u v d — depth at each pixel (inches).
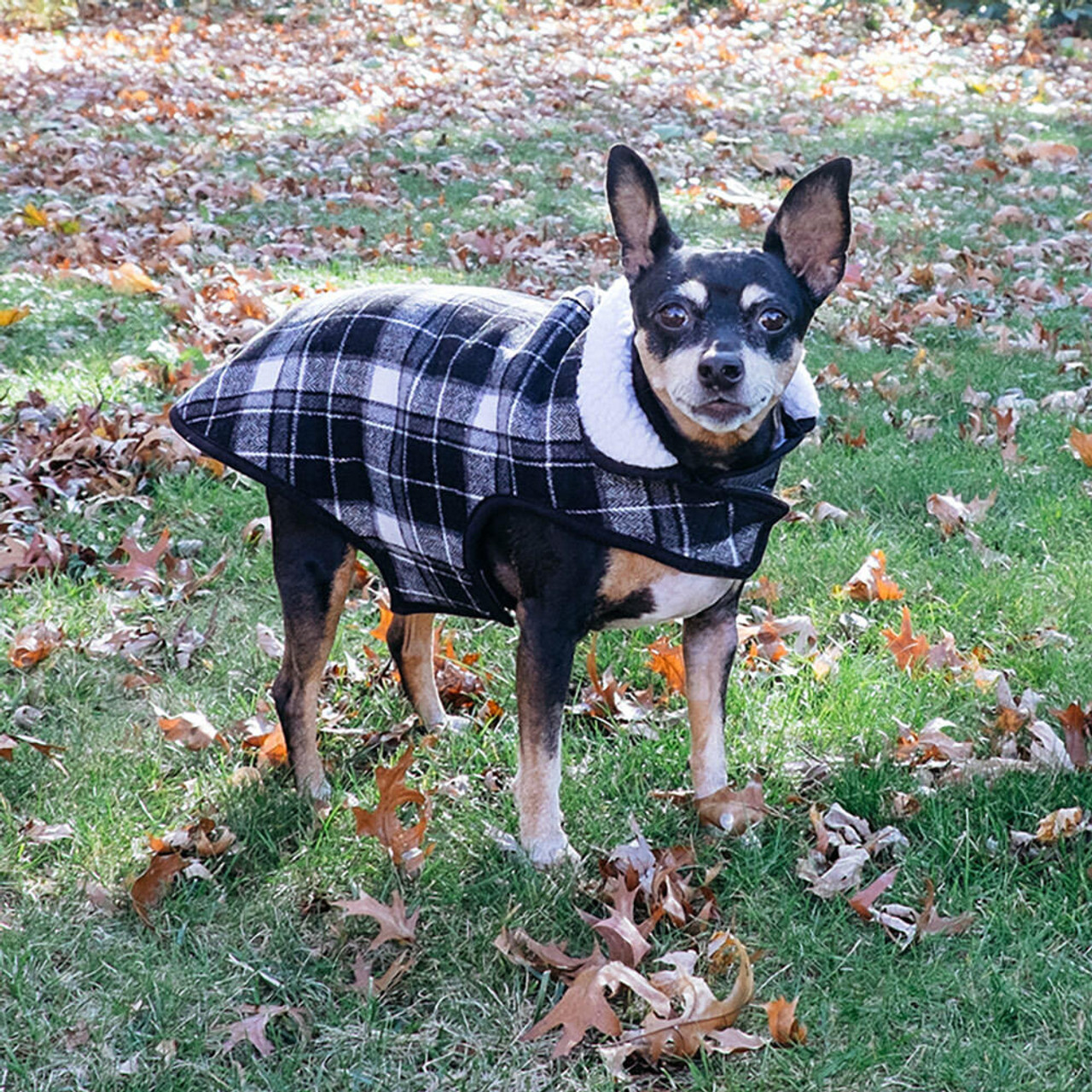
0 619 48.3
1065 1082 29.4
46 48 169.3
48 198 97.1
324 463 35.7
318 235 89.4
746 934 34.1
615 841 37.4
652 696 43.9
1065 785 38.2
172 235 86.7
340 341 35.9
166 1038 31.2
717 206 98.3
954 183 105.7
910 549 51.3
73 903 35.5
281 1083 30.1
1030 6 177.9
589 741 41.6
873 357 70.3
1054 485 55.8
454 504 33.8
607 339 32.1
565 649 34.0
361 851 36.8
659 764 40.4
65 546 52.4
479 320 35.1
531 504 32.4
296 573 37.3
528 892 34.9
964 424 62.0
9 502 54.7
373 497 35.6
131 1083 30.1
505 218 95.3
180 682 45.6
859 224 91.7
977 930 33.7
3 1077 30.3
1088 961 32.8
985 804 37.6
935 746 40.2
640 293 32.0
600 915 35.0
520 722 34.9
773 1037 30.8
